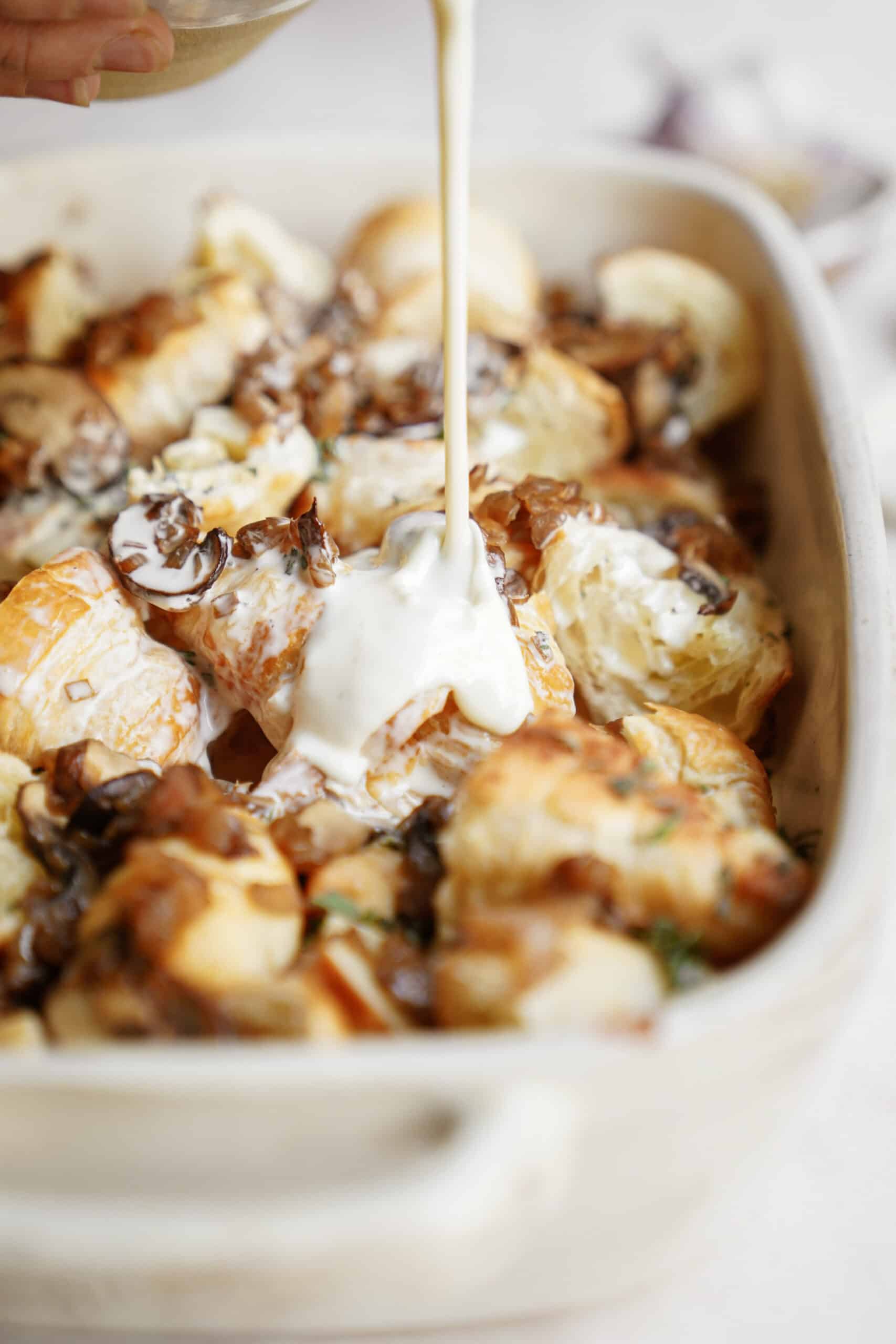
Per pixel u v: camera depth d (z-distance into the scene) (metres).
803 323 0.60
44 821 0.48
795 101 0.77
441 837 0.47
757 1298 0.48
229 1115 0.41
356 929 0.46
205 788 0.47
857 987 0.44
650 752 0.51
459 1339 0.47
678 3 1.02
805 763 0.52
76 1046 0.43
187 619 0.52
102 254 0.68
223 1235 0.41
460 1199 0.40
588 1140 0.42
